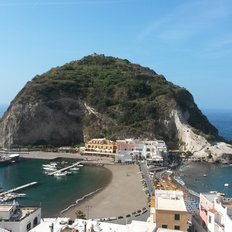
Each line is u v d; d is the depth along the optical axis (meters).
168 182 155.62
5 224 56.28
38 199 127.81
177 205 61.50
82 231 55.91
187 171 194.12
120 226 59.09
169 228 57.66
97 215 104.31
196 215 67.44
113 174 174.25
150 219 68.44
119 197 128.25
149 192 134.12
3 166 199.25
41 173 180.62
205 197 64.62
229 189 154.50
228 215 54.19
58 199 127.75
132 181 156.38
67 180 162.88
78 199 126.69
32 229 55.81
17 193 136.38
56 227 56.84
